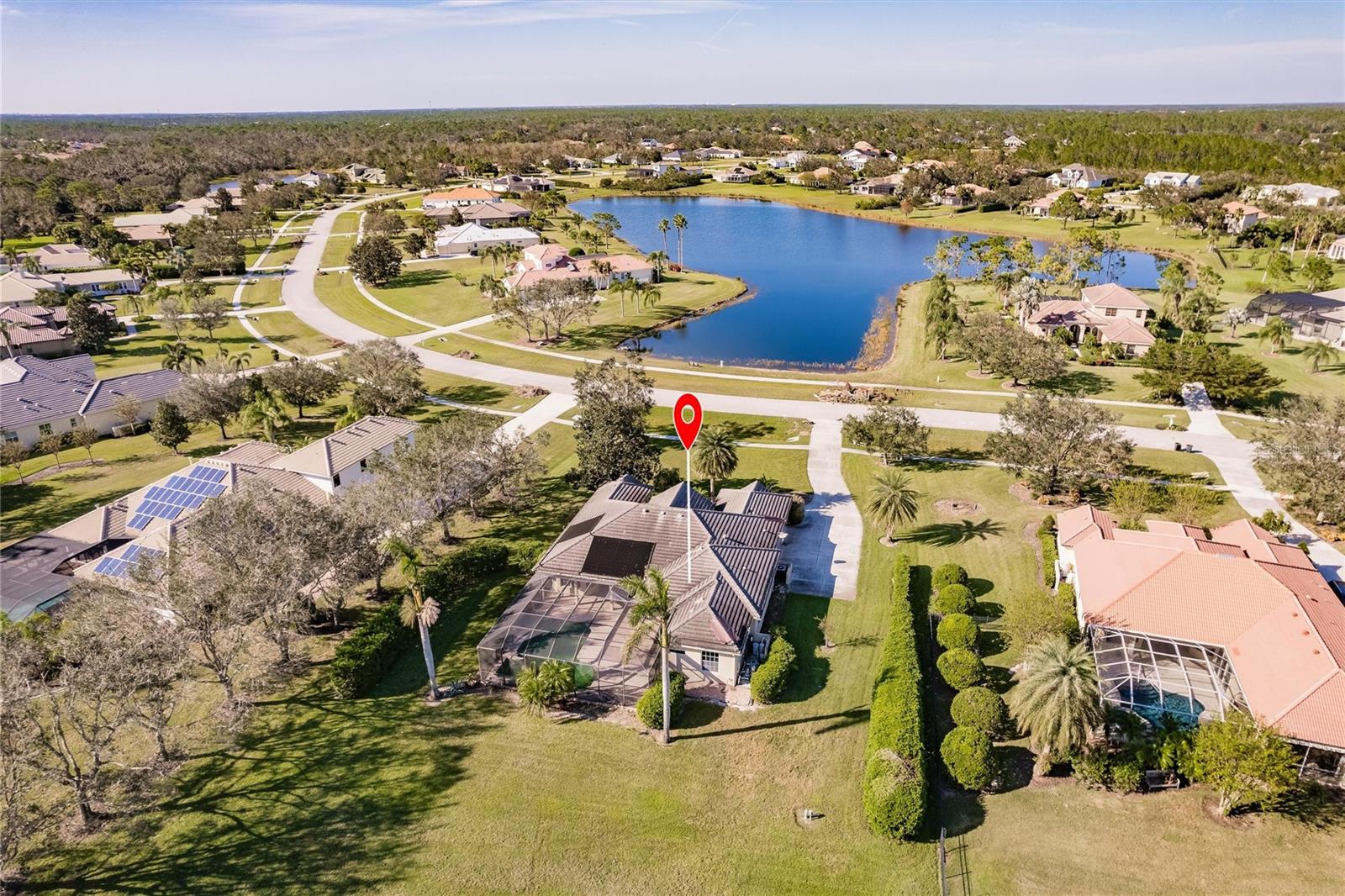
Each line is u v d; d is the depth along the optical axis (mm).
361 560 42875
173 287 138625
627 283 125188
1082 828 31562
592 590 46156
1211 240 150750
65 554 51562
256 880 30141
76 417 77250
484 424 60344
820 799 33375
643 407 62312
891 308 124875
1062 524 50406
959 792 33719
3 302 122500
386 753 36375
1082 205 182625
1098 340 100875
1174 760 32875
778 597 48031
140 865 30906
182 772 35500
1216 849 30438
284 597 38375
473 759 35906
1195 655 38000
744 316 122250
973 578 49625
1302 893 28562
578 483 59188
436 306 126875
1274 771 29484
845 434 66438
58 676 38344
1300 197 168625
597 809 33094
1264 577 39719
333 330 114188
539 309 105312
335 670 39719
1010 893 28938
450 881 29953
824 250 170875
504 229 173250
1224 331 102250
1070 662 33188
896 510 51656
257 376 79438
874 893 29172
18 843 30328
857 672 41406
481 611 47688
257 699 40219
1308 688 33406
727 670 40531
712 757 35812
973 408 79312
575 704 39312
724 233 190375
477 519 59062
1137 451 67438
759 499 54656
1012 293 109188
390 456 55094
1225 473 62781
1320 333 95688
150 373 86250
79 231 172125
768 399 83438
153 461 71812
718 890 29375
